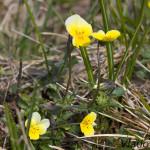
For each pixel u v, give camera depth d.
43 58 0.82
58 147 0.68
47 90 0.74
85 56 0.71
